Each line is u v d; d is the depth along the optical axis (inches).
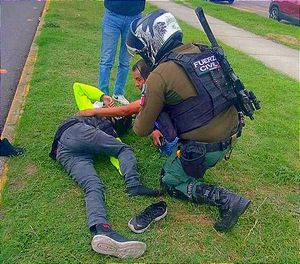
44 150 143.8
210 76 101.6
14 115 172.9
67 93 198.4
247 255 103.6
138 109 136.2
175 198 122.0
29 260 97.6
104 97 156.0
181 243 105.7
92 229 104.6
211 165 110.7
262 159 149.6
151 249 102.9
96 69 240.5
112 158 136.3
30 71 230.2
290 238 110.5
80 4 486.9
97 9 461.1
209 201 110.7
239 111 106.3
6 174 130.3
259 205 123.3
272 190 132.3
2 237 104.3
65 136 129.0
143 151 147.9
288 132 174.4
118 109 136.6
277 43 373.1
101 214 106.7
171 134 106.0
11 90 212.2
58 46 281.3
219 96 101.7
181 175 113.7
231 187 131.6
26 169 133.4
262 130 174.1
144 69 131.0
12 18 398.9
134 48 111.7
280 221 116.7
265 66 283.0
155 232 108.9
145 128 108.2
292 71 281.1
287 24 526.3
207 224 113.0
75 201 118.8
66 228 107.8
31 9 452.8
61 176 130.0
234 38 378.6
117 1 172.1
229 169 141.0
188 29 392.5
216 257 102.1
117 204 119.1
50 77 218.7
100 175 131.7
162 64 102.8
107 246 98.0
